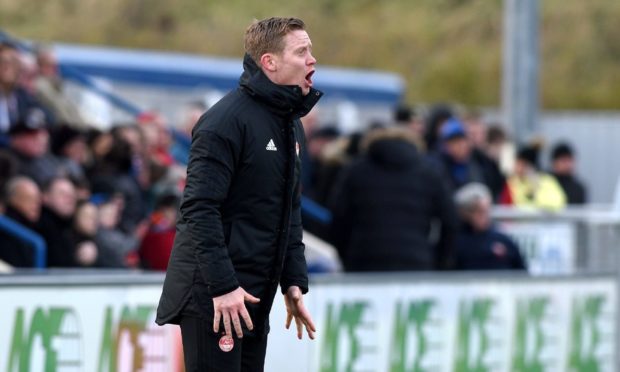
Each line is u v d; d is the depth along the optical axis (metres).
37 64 36.97
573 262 32.41
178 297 14.25
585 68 99.25
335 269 30.77
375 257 27.48
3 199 25.14
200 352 14.20
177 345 20.14
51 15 100.94
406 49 101.38
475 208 29.30
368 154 27.92
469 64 91.19
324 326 21.84
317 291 21.80
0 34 37.44
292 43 14.23
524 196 38.28
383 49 101.62
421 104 85.94
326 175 34.12
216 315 13.89
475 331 24.31
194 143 14.16
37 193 24.56
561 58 100.44
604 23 103.25
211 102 44.19
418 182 27.73
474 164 34.62
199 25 103.19
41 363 18.45
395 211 27.55
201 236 13.87
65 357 18.72
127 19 102.25
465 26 103.06
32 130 26.94
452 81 90.19
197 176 13.99
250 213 14.30
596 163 64.62
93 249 25.05
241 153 14.18
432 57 100.12
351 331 22.31
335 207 27.95
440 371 23.75
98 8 102.56
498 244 29.48
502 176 37.09
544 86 95.44
